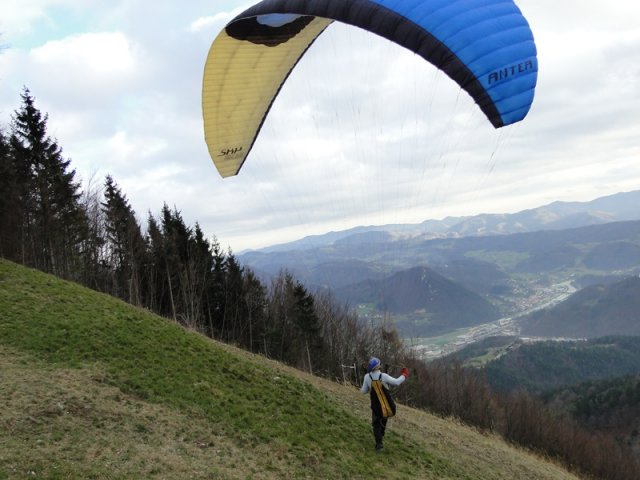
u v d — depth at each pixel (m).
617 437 85.38
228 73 15.09
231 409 13.77
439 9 10.80
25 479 8.49
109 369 14.27
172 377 14.91
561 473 25.95
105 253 48.84
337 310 55.19
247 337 49.88
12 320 16.38
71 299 20.12
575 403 97.12
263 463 11.29
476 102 10.59
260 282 53.66
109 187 46.81
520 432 55.00
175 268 46.06
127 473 9.45
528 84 10.40
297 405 15.54
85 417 11.30
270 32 13.98
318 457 12.21
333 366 50.06
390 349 51.59
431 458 14.54
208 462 10.70
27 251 39.88
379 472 12.26
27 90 38.72
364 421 16.22
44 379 12.72
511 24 10.63
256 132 17.33
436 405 52.69
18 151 38.75
